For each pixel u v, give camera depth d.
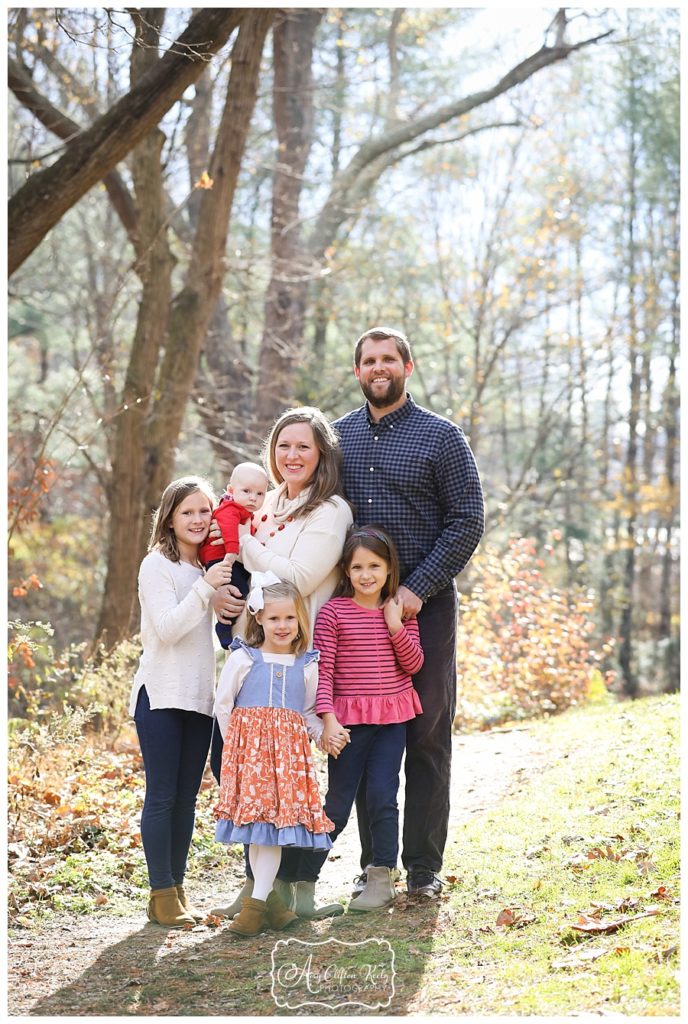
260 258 12.73
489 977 3.15
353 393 15.22
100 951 3.71
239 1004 3.12
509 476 21.03
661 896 3.55
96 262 17.62
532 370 19.50
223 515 4.02
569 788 5.05
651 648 21.56
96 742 6.61
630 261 19.78
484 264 17.27
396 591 4.01
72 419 11.16
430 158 18.08
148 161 9.37
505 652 10.24
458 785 5.80
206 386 13.53
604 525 22.38
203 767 4.12
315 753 6.45
